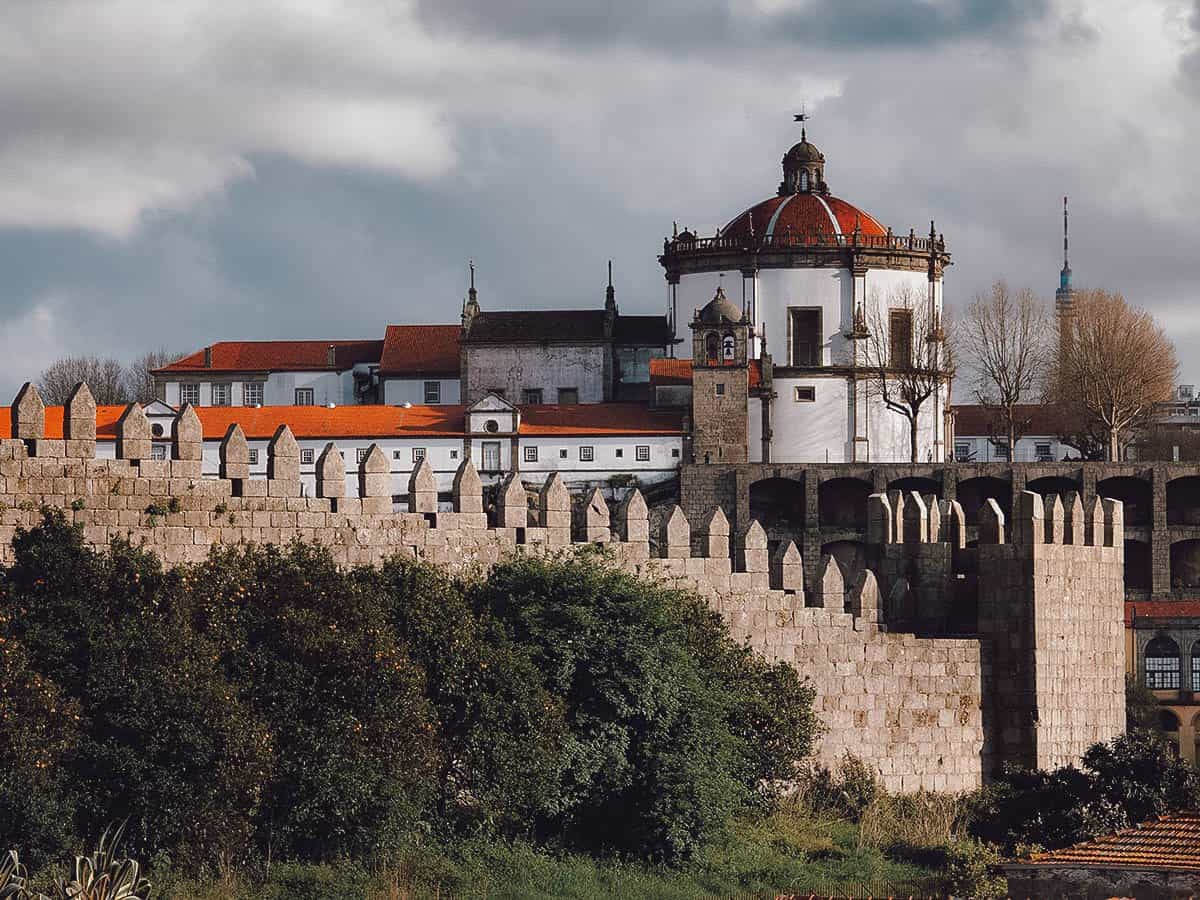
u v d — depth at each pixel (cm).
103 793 9125
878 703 12338
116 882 8244
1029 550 12688
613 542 11538
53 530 9669
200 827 9206
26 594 9456
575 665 10738
